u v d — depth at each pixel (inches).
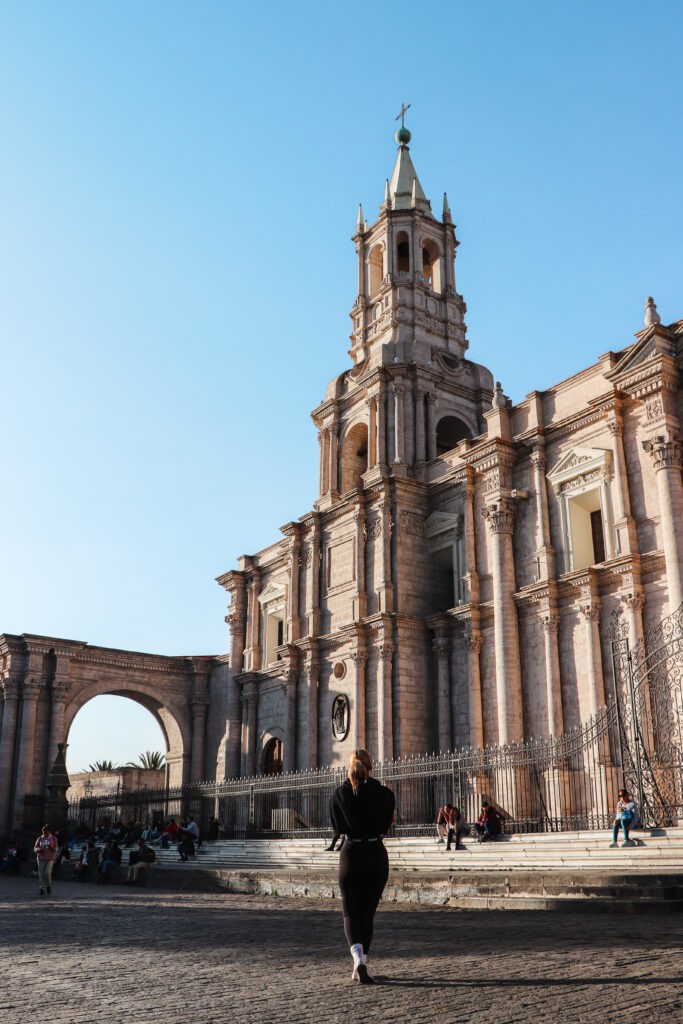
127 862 1660.9
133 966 427.5
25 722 2290.8
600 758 1318.9
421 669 1742.1
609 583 1407.5
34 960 461.1
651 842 951.0
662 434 1341.0
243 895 1004.6
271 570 2231.8
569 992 327.9
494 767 1266.0
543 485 1556.3
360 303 2190.0
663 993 323.0
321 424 2145.7
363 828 375.9
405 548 1801.2
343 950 466.6
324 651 1929.1
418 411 1940.2
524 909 696.4
